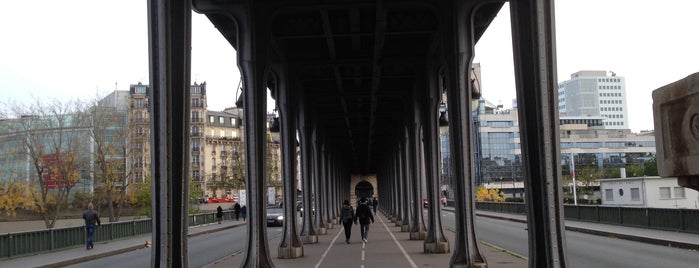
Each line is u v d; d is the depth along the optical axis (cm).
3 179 5012
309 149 2747
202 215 4969
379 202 8375
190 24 1032
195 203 8869
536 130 969
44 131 4806
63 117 4947
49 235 2362
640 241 2314
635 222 2908
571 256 1783
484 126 12531
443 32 1544
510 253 1883
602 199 5438
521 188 12275
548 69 949
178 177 980
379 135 5156
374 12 1941
